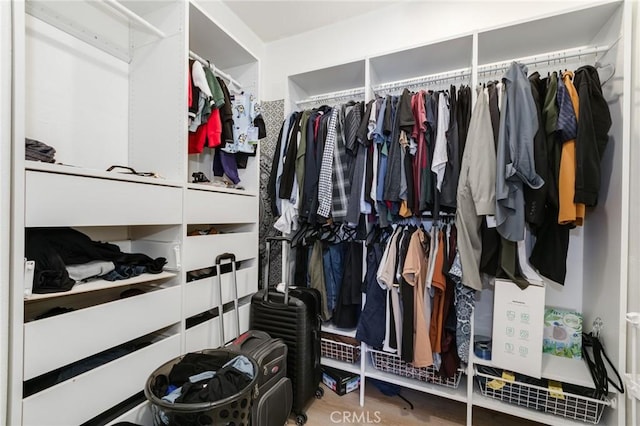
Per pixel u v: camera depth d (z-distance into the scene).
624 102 1.24
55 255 0.94
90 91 1.34
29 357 0.81
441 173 1.52
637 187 1.19
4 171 0.77
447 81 1.92
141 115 1.47
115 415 1.06
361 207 1.69
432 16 1.99
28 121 1.14
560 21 1.40
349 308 1.85
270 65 2.57
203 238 1.48
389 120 1.61
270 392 1.29
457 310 1.51
